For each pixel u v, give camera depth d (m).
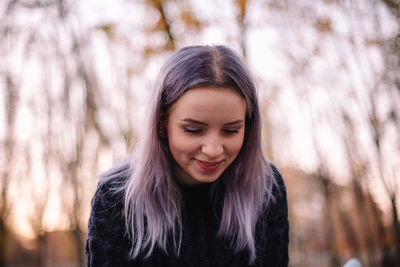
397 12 4.51
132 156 1.03
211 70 0.77
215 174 0.82
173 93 0.80
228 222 1.00
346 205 6.21
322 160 6.12
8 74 4.54
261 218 1.05
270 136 5.44
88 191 4.82
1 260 6.47
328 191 6.25
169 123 0.83
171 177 0.97
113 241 0.93
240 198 1.02
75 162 4.72
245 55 4.07
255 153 0.99
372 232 5.81
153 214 0.94
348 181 5.87
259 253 1.04
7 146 4.77
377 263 5.73
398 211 5.09
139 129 1.03
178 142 0.80
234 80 0.78
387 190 5.07
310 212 7.60
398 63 4.68
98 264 0.92
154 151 0.92
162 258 0.96
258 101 0.93
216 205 1.02
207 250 1.00
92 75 4.66
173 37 4.35
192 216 0.99
